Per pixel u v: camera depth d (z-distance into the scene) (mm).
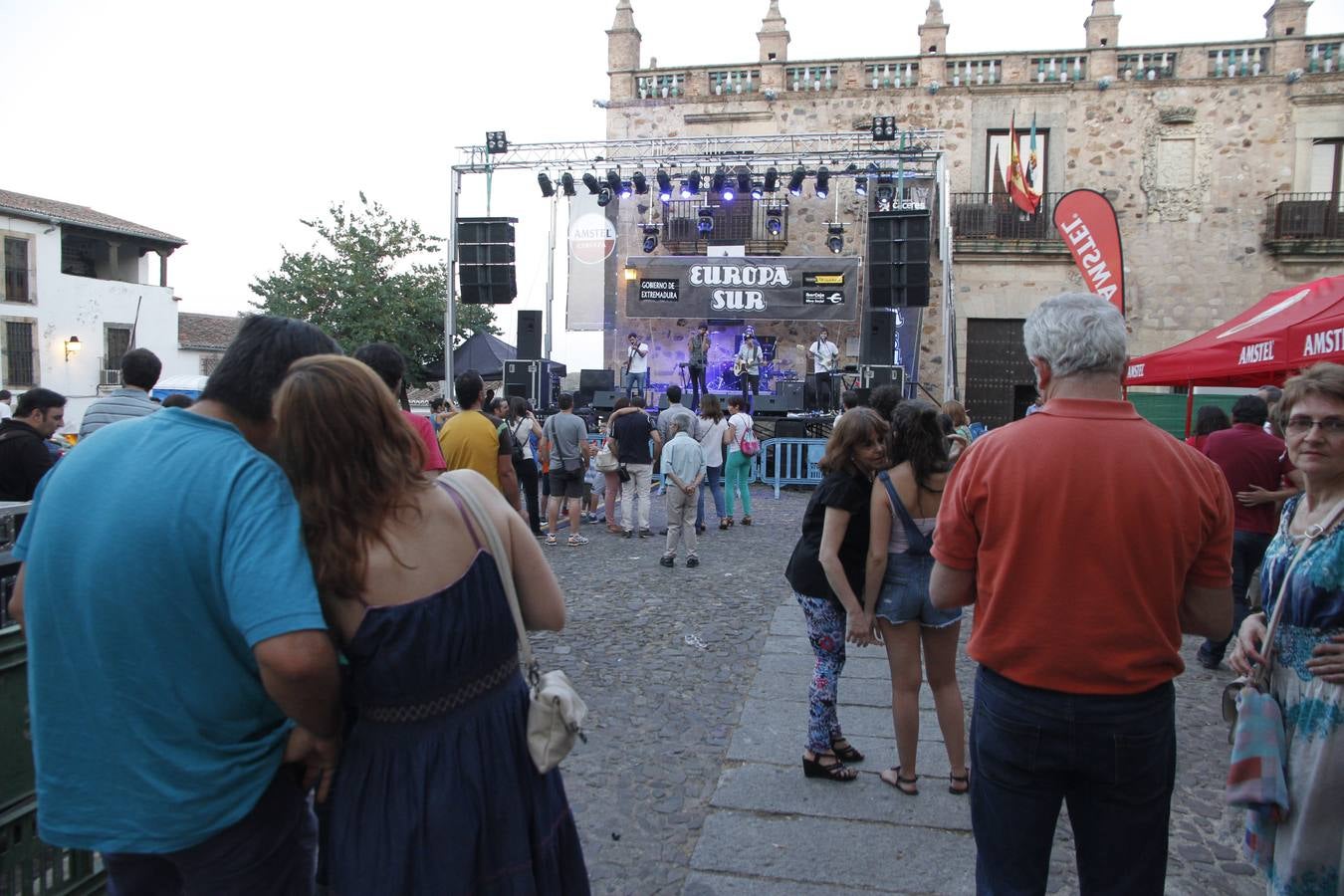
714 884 2885
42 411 5133
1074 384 1918
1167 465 1830
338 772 1669
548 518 9570
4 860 2311
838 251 17547
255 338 1770
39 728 1569
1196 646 5812
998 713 1944
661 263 17688
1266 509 5160
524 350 16609
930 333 18047
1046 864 1979
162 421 1646
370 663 1598
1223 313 16984
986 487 1943
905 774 3512
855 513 3420
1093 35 17141
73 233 29031
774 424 16609
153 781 1540
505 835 1668
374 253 26562
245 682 1600
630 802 3471
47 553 1545
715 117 18438
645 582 7379
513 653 1787
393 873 1568
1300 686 2051
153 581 1502
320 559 1560
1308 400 2092
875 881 2896
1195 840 3186
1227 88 16797
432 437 4125
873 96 17906
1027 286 17688
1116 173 17234
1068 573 1832
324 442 1560
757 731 4176
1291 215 16500
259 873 1700
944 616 3367
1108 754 1830
